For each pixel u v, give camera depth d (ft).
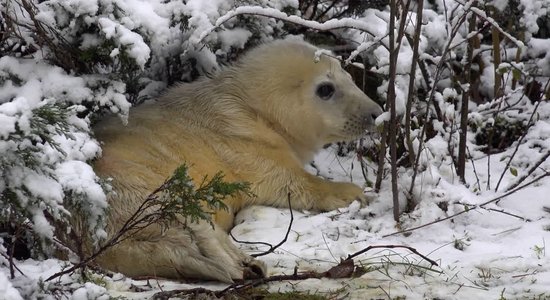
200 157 36.70
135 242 29.48
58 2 33.37
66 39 34.06
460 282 28.68
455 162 38.22
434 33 43.62
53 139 25.29
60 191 24.04
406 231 33.47
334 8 48.44
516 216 34.32
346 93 39.04
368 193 37.76
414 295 27.50
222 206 26.37
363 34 45.24
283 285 28.55
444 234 33.53
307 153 40.70
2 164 23.09
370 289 27.99
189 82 41.37
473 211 34.81
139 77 38.73
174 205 26.58
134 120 36.91
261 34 42.22
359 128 38.99
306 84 39.09
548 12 47.24
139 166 32.63
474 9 34.81
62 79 33.47
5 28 34.40
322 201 37.76
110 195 30.71
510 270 29.71
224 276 28.96
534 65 47.34
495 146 44.60
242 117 38.78
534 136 42.04
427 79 39.63
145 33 35.04
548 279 28.73
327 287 28.32
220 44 40.63
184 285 28.63
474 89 46.93
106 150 33.37
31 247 27.58
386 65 39.01
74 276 26.68
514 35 45.78
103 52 33.71
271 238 33.86
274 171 38.04
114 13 34.04
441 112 39.68
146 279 29.19
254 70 39.52
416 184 36.06
